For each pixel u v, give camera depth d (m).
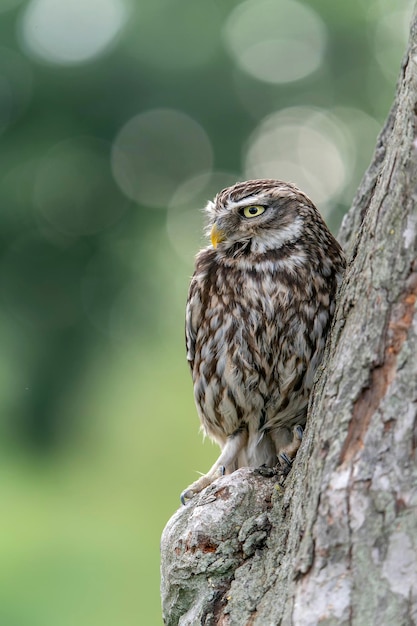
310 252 6.74
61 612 15.93
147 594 16.89
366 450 4.77
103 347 18.41
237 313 6.81
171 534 5.87
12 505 20.52
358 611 4.57
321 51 17.12
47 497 21.03
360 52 17.17
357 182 17.06
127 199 17.47
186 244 17.95
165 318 19.72
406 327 4.84
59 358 18.16
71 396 18.69
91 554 18.61
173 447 24.58
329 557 4.72
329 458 4.87
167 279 19.31
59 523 20.25
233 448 7.19
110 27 16.83
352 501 4.73
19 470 20.61
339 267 6.77
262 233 6.86
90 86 16.59
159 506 23.09
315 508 4.85
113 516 21.53
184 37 16.70
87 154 17.19
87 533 19.91
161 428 24.83
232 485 5.77
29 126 17.06
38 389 18.48
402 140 5.05
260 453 7.19
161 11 16.69
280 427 7.05
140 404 24.20
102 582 17.38
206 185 17.53
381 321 4.91
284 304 6.67
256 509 5.70
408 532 4.59
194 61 16.67
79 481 21.41
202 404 7.31
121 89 16.75
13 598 16.27
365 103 17.44
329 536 4.74
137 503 22.95
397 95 6.56
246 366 6.84
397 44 17.16
